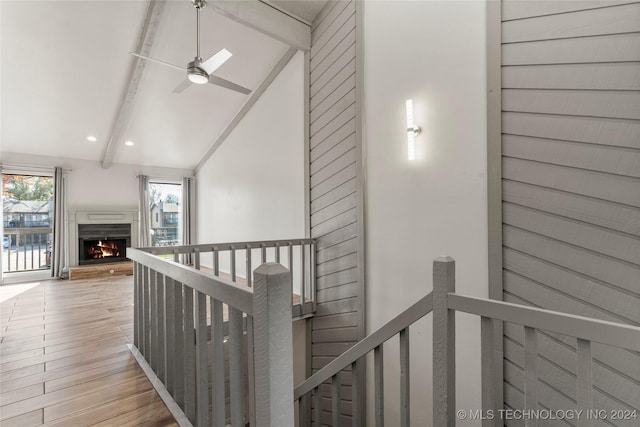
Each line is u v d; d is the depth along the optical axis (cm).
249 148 546
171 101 505
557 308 198
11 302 420
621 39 176
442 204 259
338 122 358
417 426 271
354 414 180
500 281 222
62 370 223
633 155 173
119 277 592
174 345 171
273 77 482
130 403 182
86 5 328
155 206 718
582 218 190
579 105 191
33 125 498
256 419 87
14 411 174
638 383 170
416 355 274
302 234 425
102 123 530
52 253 581
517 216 216
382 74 309
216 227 657
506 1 220
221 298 113
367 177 322
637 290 172
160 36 383
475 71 239
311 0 370
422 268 273
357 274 328
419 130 275
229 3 337
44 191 594
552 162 201
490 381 118
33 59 379
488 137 229
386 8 306
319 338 372
